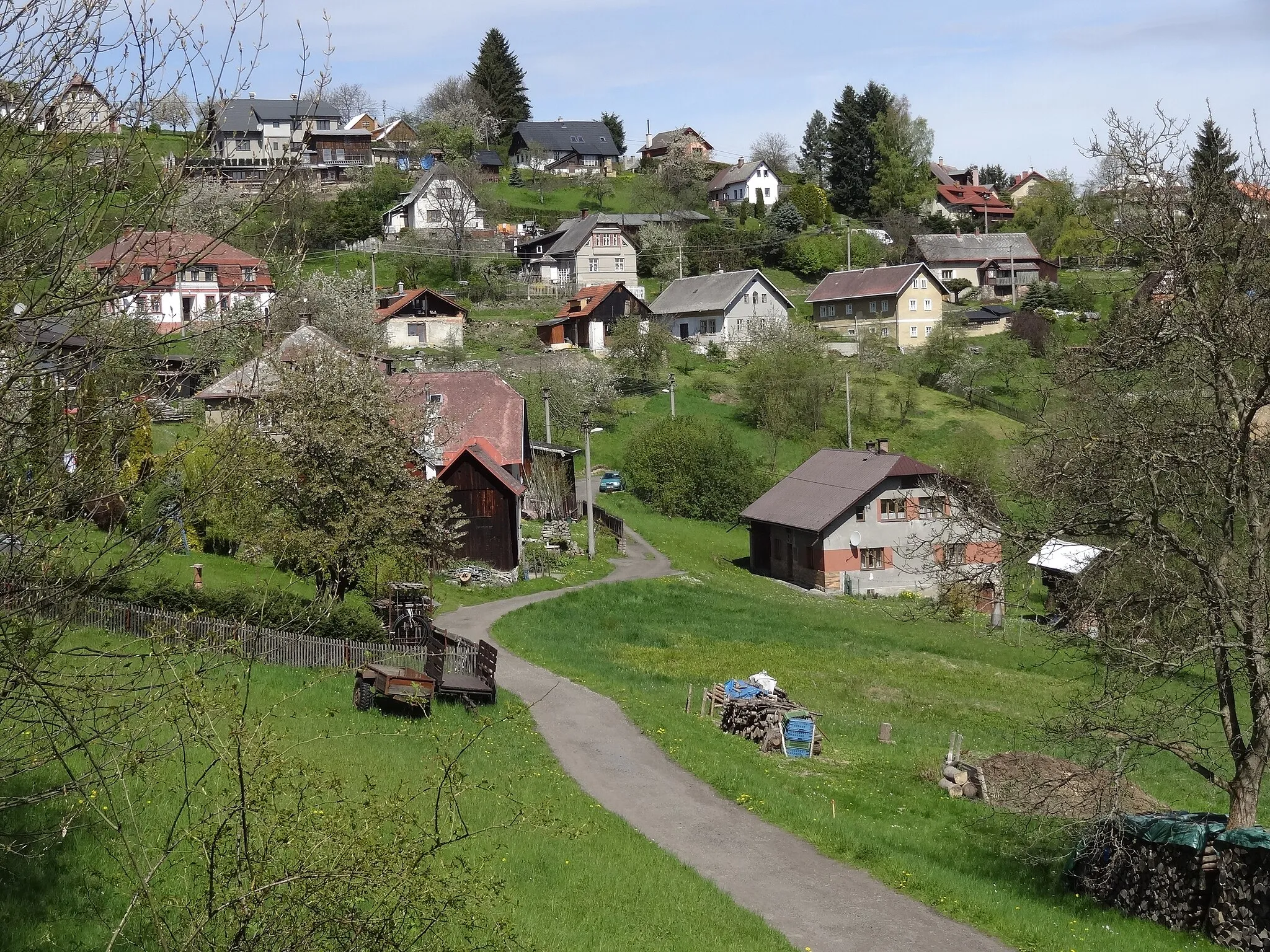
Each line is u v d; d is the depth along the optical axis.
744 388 86.81
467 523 49.31
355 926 9.49
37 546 9.57
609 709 30.12
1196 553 19.41
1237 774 19.81
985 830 24.44
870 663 41.47
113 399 9.84
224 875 9.42
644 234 132.50
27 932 12.82
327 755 21.34
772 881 19.77
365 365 36.66
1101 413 20.39
